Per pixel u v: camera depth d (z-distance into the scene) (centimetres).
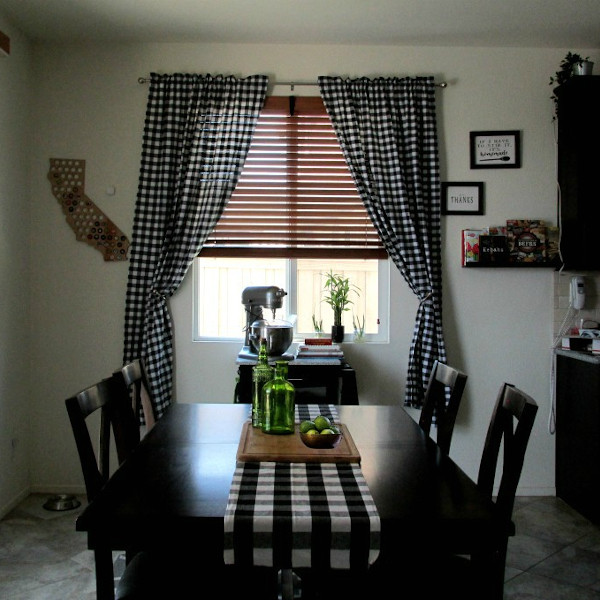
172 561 161
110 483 143
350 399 298
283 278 365
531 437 347
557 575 246
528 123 344
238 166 332
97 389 177
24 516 302
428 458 165
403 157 334
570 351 324
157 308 334
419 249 332
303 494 135
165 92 332
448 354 346
